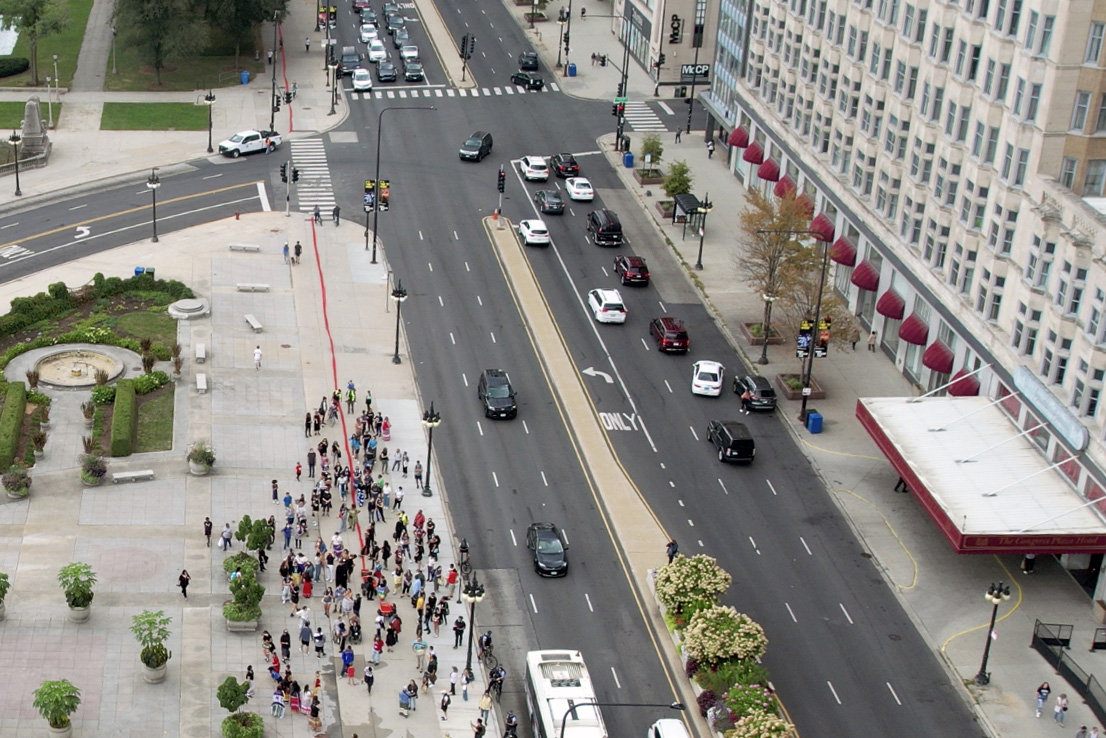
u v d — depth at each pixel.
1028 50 89.69
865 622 82.44
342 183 136.50
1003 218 93.00
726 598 83.56
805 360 109.19
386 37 178.62
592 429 100.06
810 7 122.12
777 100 130.62
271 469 92.31
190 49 154.12
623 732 72.94
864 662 79.25
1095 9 86.12
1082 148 89.06
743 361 110.00
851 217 114.94
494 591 82.88
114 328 106.81
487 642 76.88
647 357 109.88
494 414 99.69
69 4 179.00
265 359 105.19
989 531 81.94
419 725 72.25
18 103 148.75
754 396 102.50
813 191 124.75
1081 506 84.62
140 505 87.31
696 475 95.44
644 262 122.69
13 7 149.00
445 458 95.44
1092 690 77.19
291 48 172.00
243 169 137.88
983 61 95.38
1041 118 89.25
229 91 157.25
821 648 80.00
